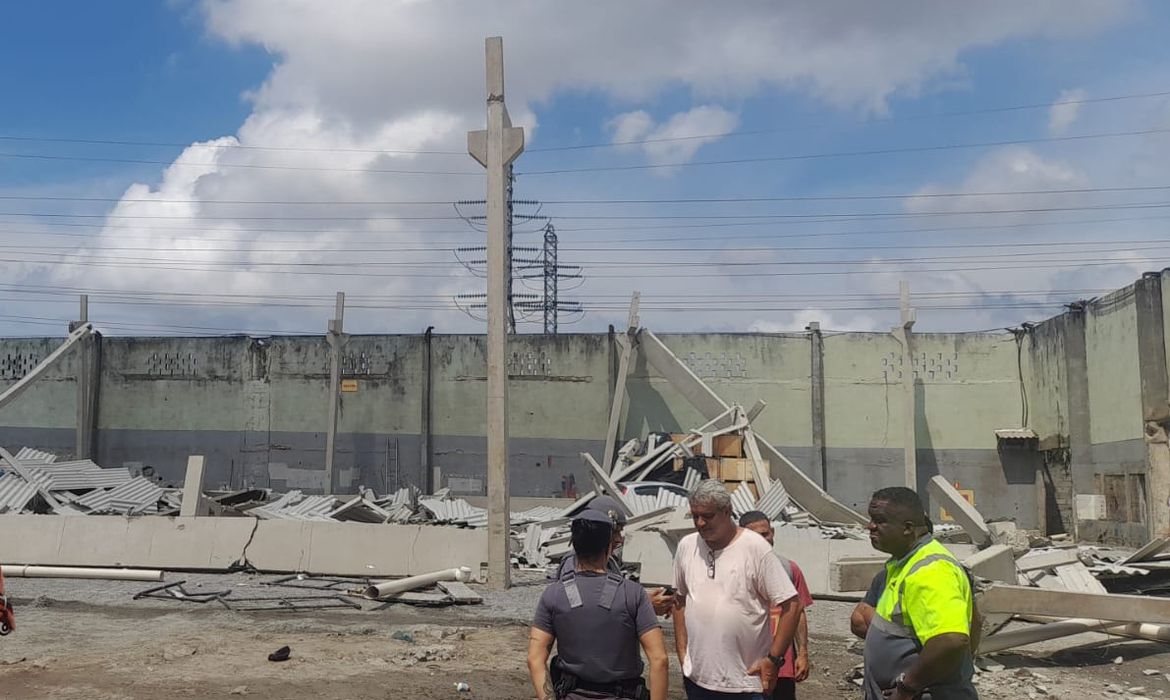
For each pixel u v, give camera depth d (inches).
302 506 815.1
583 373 1233.4
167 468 1278.3
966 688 163.9
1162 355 874.8
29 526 649.0
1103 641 426.0
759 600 197.2
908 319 1188.5
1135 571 517.3
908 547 171.8
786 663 225.6
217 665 346.0
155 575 585.0
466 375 1249.4
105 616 462.6
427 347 1252.5
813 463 1214.3
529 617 478.6
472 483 1235.2
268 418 1270.9
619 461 1037.8
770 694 193.8
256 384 1278.3
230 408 1279.5
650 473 992.9
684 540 209.8
